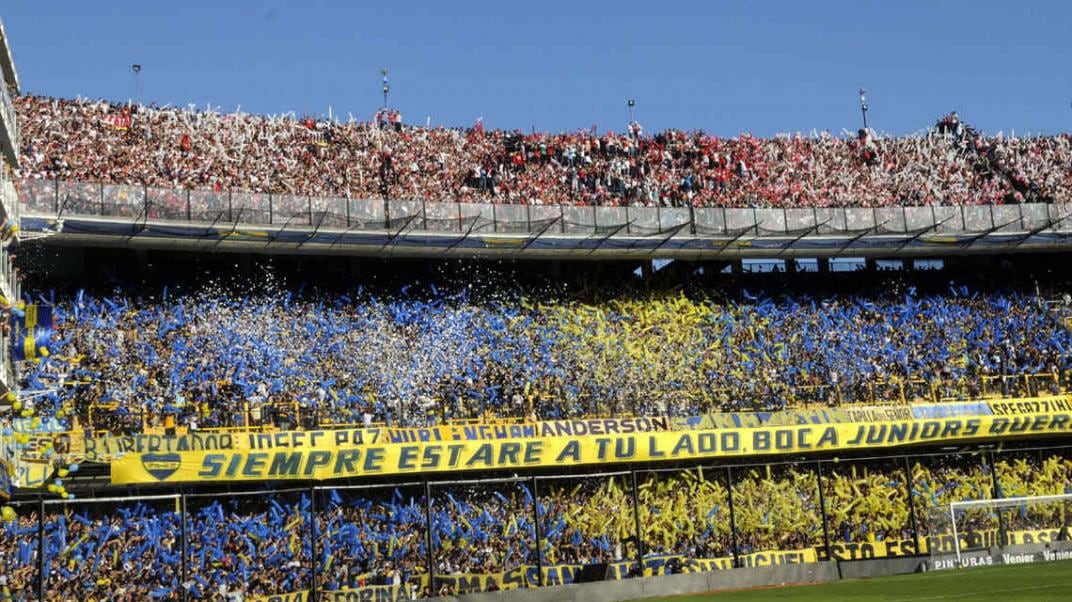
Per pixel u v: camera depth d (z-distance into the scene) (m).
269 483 45.00
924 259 62.91
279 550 43.28
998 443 55.66
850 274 62.22
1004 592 35.22
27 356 35.81
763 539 50.44
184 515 37.88
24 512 40.28
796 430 50.75
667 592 44.03
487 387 51.53
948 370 57.75
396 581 43.22
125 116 53.66
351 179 55.84
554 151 62.31
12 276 37.91
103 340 46.88
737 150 65.19
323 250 51.03
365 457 44.41
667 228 56.28
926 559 48.66
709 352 56.09
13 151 35.69
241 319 50.12
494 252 53.88
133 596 39.66
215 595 40.72
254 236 49.00
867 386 56.28
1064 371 58.62
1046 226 59.56
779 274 61.12
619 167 62.06
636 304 57.34
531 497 48.12
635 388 53.59
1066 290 63.38
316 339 50.81
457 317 53.91
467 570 45.03
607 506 48.84
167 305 49.34
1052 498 50.12
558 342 54.44
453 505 46.94
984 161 66.81
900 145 67.50
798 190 63.34
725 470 51.50
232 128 55.78
